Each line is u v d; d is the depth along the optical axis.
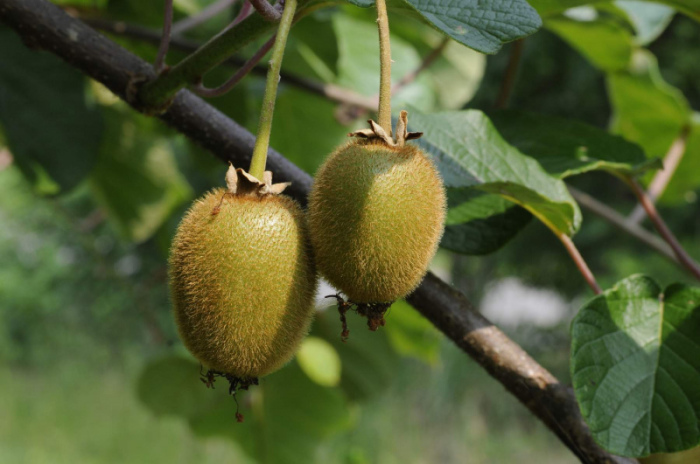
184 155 1.59
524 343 4.00
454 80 1.38
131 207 1.25
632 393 0.61
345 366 1.35
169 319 2.87
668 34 3.77
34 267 4.36
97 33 0.65
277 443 1.28
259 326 0.57
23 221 3.67
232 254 0.56
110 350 4.54
